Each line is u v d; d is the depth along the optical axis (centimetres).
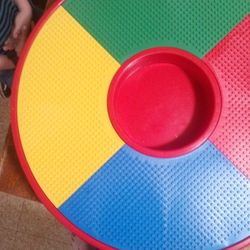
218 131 98
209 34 101
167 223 96
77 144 99
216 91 99
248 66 99
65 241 146
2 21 120
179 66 105
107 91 100
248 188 96
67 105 100
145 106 105
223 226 95
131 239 96
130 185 97
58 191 98
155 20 102
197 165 97
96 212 97
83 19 102
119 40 102
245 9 101
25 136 100
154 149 98
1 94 150
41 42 102
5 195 150
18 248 148
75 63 101
